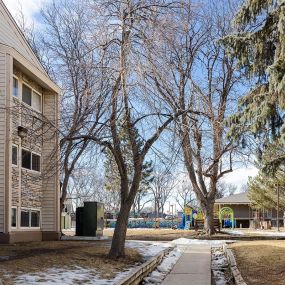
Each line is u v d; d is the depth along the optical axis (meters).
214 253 20.45
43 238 22.73
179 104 15.31
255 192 43.94
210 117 15.33
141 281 12.99
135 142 14.53
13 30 21.38
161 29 13.60
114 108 13.84
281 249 17.59
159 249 19.22
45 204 23.08
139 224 58.41
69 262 13.34
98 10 14.22
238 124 14.70
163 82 13.65
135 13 13.81
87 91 13.88
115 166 18.19
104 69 13.72
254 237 28.34
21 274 10.85
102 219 25.50
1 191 18.33
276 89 12.93
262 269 13.29
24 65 20.12
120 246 15.19
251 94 14.96
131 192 15.41
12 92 18.95
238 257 16.47
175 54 15.65
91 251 15.98
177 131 14.13
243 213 60.88
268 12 14.62
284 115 13.82
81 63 14.59
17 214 20.05
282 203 42.91
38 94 22.81
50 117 22.80
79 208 24.64
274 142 15.52
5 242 18.31
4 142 18.42
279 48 14.13
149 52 13.45
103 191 65.88
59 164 15.73
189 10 14.26
